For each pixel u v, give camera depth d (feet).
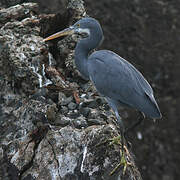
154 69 70.13
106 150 30.25
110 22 69.97
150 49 70.64
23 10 40.88
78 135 31.19
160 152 66.28
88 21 34.81
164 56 70.85
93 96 36.11
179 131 67.56
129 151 33.99
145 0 73.67
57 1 58.59
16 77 35.42
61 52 39.40
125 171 29.48
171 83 69.97
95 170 29.81
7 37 37.09
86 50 35.04
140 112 32.32
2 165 32.22
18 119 33.71
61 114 33.68
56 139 31.37
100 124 32.63
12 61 35.63
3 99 35.55
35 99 34.55
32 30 38.63
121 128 30.68
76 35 39.55
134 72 32.60
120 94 31.96
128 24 70.85
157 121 67.26
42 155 31.24
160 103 69.15
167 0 75.61
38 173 30.71
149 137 66.03
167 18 73.67
